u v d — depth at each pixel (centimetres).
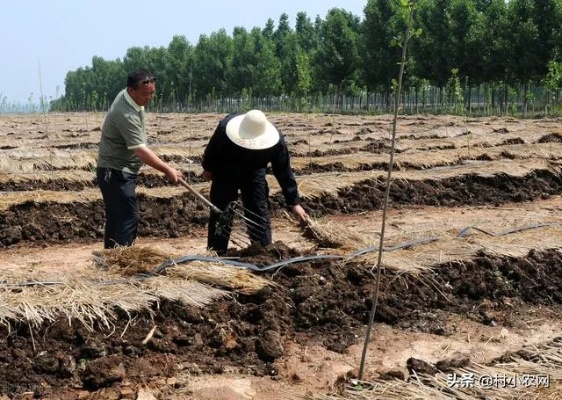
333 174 1186
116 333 491
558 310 630
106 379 456
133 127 623
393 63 3831
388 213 1064
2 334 470
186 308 518
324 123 2531
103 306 499
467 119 2709
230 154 649
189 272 557
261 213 670
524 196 1181
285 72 4684
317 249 648
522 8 3166
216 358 498
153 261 570
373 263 614
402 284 603
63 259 800
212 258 585
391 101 4425
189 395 450
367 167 1311
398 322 573
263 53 4812
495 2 3366
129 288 528
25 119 3588
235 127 646
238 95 5194
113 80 6912
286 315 547
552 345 540
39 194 962
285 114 3778
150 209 962
